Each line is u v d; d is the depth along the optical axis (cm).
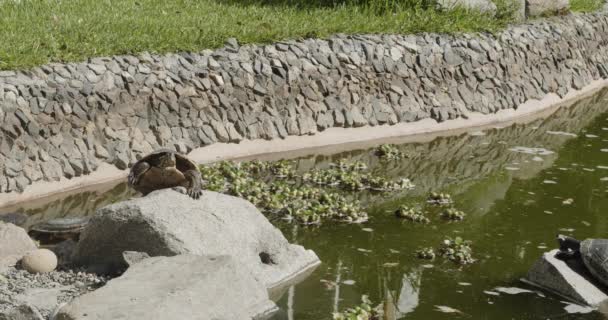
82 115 1087
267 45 1309
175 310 633
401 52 1420
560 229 979
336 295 779
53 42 1145
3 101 1023
